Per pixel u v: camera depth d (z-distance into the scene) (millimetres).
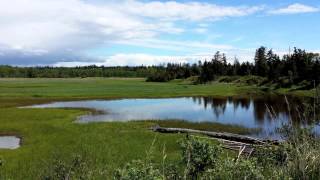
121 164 23750
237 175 5188
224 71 179000
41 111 64688
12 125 46625
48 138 37125
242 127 47875
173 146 30828
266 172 5617
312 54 113688
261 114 60844
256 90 121812
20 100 90188
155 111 68625
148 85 157125
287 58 130875
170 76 197625
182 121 54469
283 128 6148
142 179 4684
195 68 196250
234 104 79562
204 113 64500
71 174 10328
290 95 98812
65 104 82812
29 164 24844
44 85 152500
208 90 123562
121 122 49844
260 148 6707
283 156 5949
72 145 32562
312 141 5508
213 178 5297
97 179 11852
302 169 4902
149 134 37719
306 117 5910
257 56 160750
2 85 148625
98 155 27516
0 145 36406
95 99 96812
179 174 5738
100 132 40312
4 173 21797
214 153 5941
